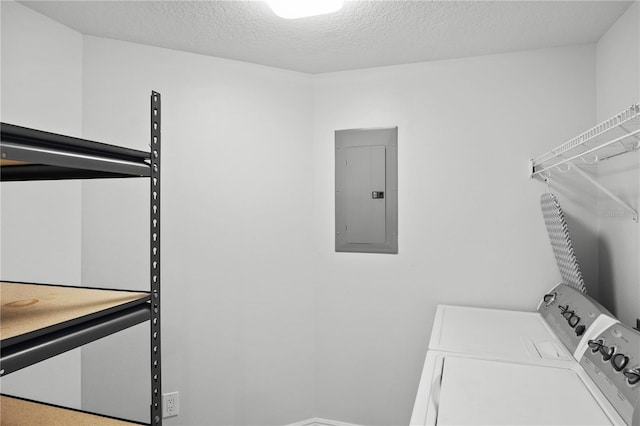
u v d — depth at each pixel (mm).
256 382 2645
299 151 2756
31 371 2025
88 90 2309
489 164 2479
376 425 2660
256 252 2654
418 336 2600
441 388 1377
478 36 2217
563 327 1875
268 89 2689
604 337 1488
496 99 2465
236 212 2615
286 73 2732
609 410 1218
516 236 2434
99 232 2330
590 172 2305
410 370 2609
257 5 1920
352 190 2717
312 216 2771
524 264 2420
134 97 2402
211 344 2555
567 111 2346
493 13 1960
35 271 2047
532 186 2402
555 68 2365
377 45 2344
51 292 1217
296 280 2736
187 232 2512
